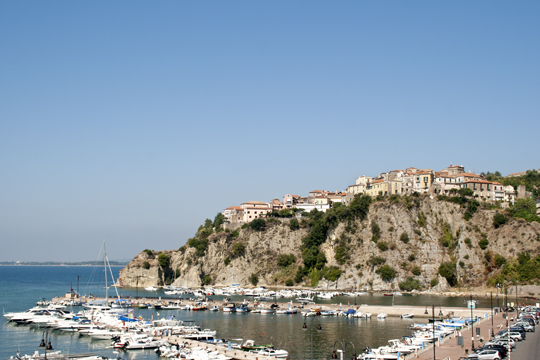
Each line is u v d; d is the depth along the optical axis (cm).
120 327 13062
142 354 10588
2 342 11944
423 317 15738
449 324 12581
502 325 11775
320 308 17788
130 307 18788
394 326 14062
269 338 12388
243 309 17925
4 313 16438
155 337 11706
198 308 18538
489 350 8081
